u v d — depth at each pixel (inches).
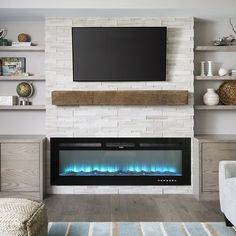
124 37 185.6
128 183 191.5
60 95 185.2
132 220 147.0
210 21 199.8
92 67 187.6
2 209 105.8
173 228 136.3
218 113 202.5
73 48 186.4
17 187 181.8
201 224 141.0
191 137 191.2
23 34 194.7
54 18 187.9
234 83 199.0
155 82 190.1
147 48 186.2
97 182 191.3
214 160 180.2
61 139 190.9
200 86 201.6
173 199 181.0
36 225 105.1
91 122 190.2
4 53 199.3
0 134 202.1
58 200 178.5
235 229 135.2
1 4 173.0
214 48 191.8
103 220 147.0
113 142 191.0
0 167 181.5
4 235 96.3
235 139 180.1
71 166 192.7
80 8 174.4
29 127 202.2
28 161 181.2
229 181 134.3
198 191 179.8
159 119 190.5
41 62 200.5
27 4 173.3
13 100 193.8
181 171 191.9
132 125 190.9
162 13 183.2
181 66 189.6
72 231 133.8
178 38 189.3
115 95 185.0
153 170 193.0
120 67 187.3
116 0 174.2
